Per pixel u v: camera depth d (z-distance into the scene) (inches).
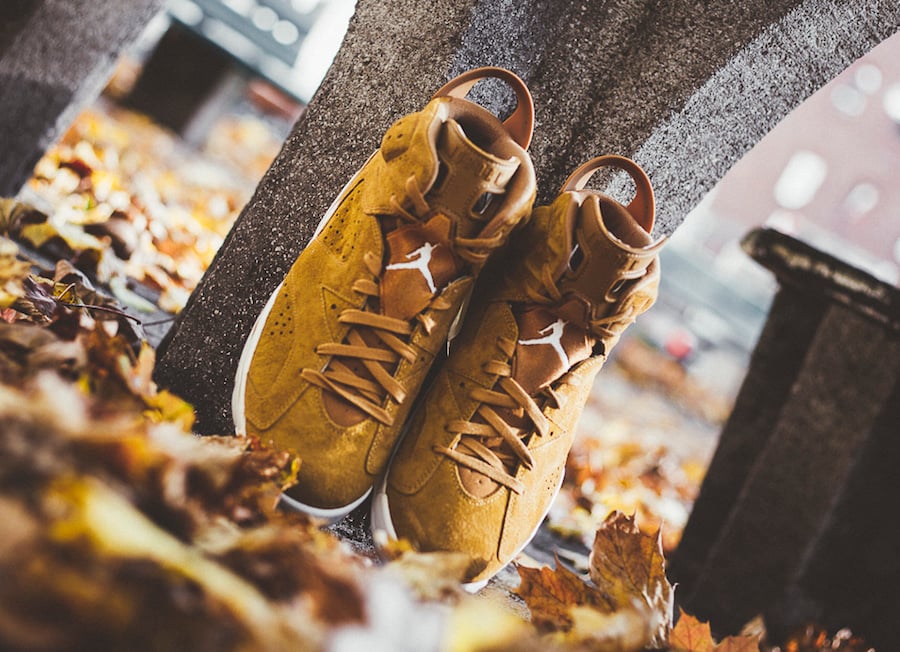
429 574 30.0
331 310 35.3
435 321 35.5
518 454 35.8
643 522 85.7
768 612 55.2
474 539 35.0
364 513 40.1
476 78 36.8
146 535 23.4
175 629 21.4
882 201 548.4
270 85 220.4
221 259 42.2
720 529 60.2
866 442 53.7
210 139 240.2
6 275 33.6
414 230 35.2
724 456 60.9
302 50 223.1
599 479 93.1
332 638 23.6
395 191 34.9
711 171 45.5
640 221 37.9
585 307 35.7
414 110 40.5
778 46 43.3
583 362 36.9
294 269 36.6
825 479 54.8
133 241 69.2
